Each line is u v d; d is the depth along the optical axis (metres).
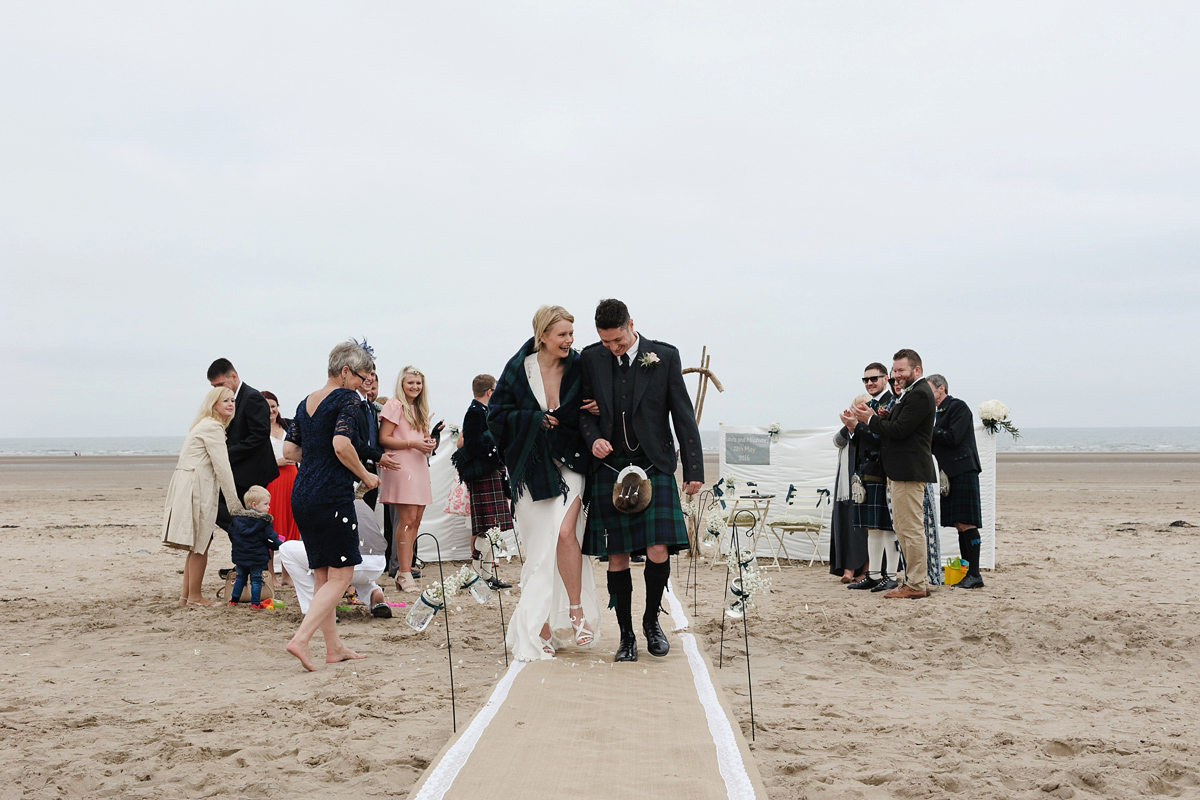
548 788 2.92
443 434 10.37
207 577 9.10
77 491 26.81
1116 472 37.59
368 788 3.10
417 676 4.77
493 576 7.84
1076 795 3.07
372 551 6.64
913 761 3.42
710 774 3.07
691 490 4.91
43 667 5.14
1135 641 5.69
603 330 4.89
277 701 4.29
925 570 7.45
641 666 4.75
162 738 3.68
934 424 7.98
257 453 7.40
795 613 6.71
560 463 5.06
